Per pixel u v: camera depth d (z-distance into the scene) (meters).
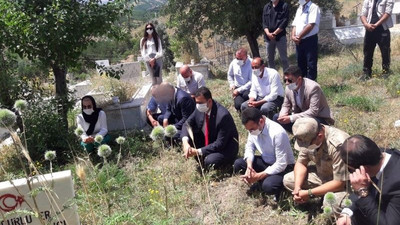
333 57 12.18
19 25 5.82
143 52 8.79
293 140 5.37
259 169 4.36
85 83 10.17
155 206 3.89
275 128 4.09
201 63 13.13
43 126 6.13
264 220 3.85
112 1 6.57
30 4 6.10
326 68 10.15
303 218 3.78
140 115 7.29
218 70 13.73
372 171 2.51
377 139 5.23
